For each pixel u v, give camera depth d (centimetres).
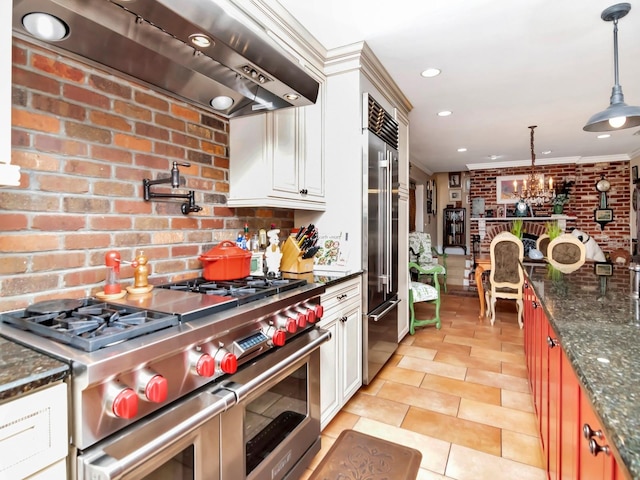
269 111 185
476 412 227
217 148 197
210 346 113
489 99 341
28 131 118
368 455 135
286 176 206
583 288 182
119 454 82
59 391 76
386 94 295
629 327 113
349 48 237
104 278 141
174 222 173
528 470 173
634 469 46
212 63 137
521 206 685
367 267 244
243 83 156
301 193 220
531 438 199
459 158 656
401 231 343
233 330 123
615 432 55
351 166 245
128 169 151
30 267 119
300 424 161
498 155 622
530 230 689
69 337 89
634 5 195
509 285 418
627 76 289
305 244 235
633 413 61
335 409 205
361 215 243
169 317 106
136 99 154
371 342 253
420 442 196
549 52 249
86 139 135
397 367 296
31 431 71
